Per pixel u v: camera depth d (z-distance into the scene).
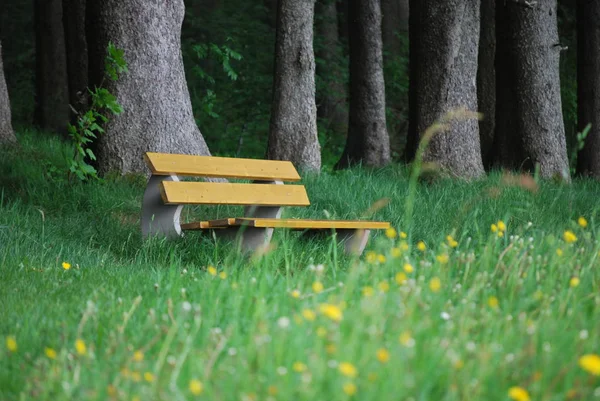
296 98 19.81
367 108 25.19
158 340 5.48
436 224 13.63
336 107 36.09
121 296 7.32
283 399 4.00
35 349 5.59
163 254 10.66
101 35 14.86
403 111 36.41
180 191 10.84
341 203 14.67
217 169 11.55
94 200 13.41
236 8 34.81
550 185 18.00
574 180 22.56
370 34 25.14
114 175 14.65
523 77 21.95
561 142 22.05
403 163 20.75
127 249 11.40
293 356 4.54
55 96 27.41
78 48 23.55
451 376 4.34
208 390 4.21
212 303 6.28
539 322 5.27
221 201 11.23
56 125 27.31
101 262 10.17
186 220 13.34
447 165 19.22
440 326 5.33
